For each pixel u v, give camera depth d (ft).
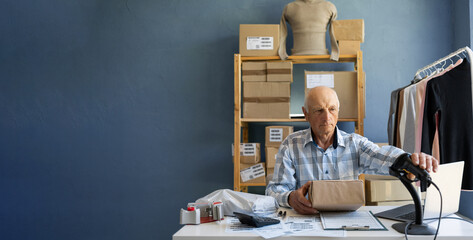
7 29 11.71
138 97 11.32
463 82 6.98
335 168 6.16
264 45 9.83
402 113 8.25
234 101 10.03
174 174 11.11
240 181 9.82
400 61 10.71
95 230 11.27
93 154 11.35
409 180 4.33
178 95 11.21
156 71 11.31
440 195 3.99
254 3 11.09
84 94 11.46
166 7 11.38
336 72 9.58
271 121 9.80
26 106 11.58
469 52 6.88
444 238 3.93
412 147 7.77
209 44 11.19
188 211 4.61
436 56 10.59
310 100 5.92
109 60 11.45
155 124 11.23
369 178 9.17
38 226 11.42
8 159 11.54
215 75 11.13
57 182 11.41
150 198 11.16
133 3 11.47
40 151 11.50
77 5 11.60
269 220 4.53
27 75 11.62
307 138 6.23
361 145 6.10
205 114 11.10
